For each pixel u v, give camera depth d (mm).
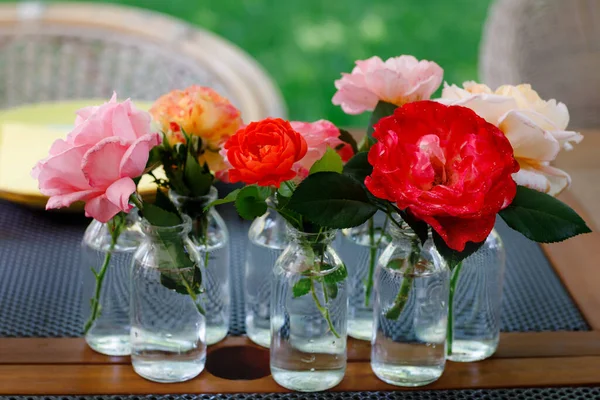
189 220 933
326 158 872
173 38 1986
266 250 1025
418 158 767
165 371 967
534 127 835
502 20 1924
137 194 924
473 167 758
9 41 2025
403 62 940
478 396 967
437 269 935
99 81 2025
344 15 3922
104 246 995
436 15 3936
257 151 825
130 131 836
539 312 1140
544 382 994
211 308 1035
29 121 1652
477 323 1015
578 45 1917
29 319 1091
